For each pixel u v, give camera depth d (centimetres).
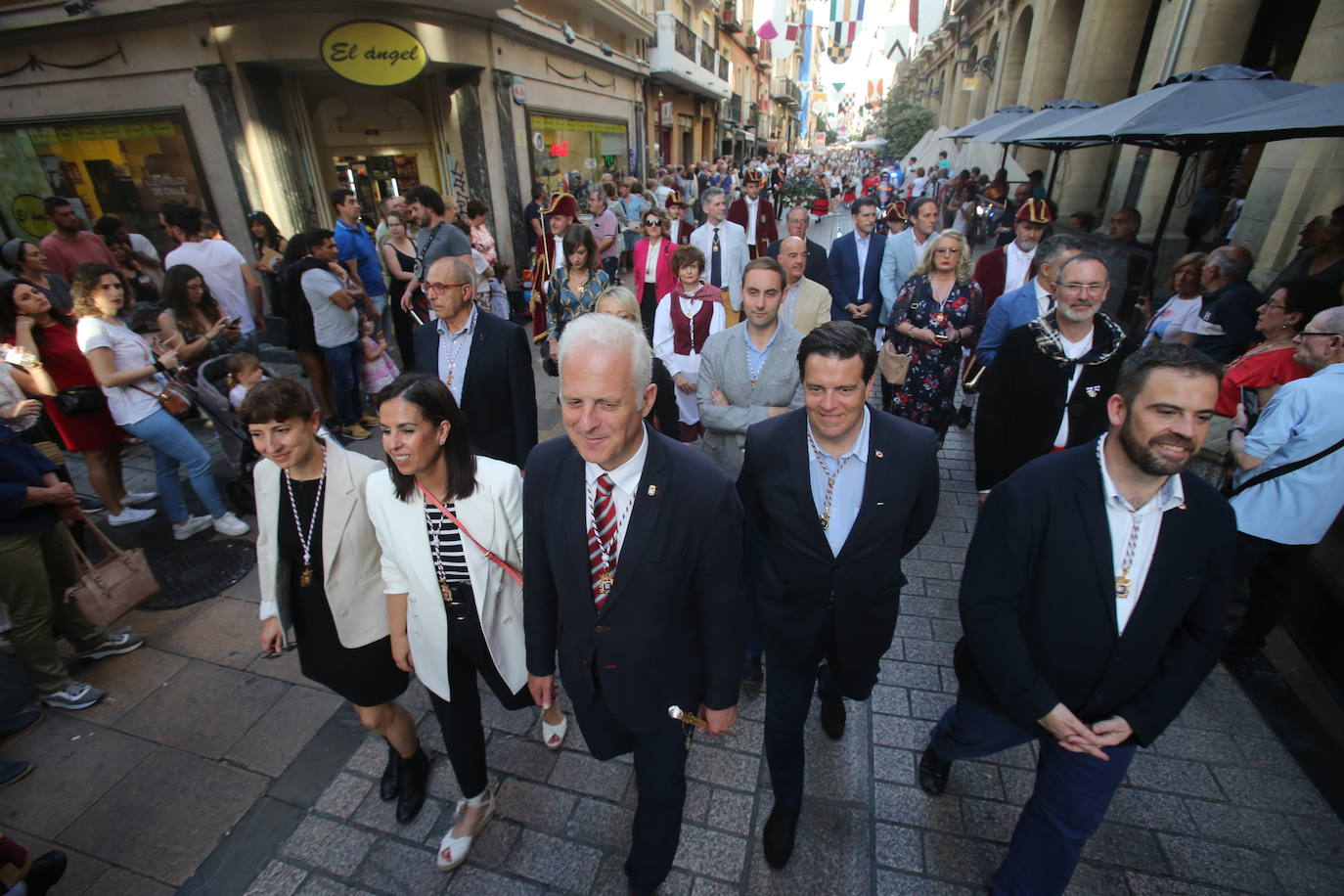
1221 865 214
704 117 2458
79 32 780
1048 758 180
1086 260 254
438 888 214
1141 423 143
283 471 198
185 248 563
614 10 1239
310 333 547
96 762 262
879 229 1065
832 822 232
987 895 207
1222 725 267
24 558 264
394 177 965
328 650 209
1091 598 162
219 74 749
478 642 200
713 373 293
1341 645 302
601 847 226
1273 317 294
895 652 312
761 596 215
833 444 199
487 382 303
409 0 741
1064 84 1438
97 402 399
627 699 175
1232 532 153
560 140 1147
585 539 165
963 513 429
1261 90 437
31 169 907
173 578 378
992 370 296
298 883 216
